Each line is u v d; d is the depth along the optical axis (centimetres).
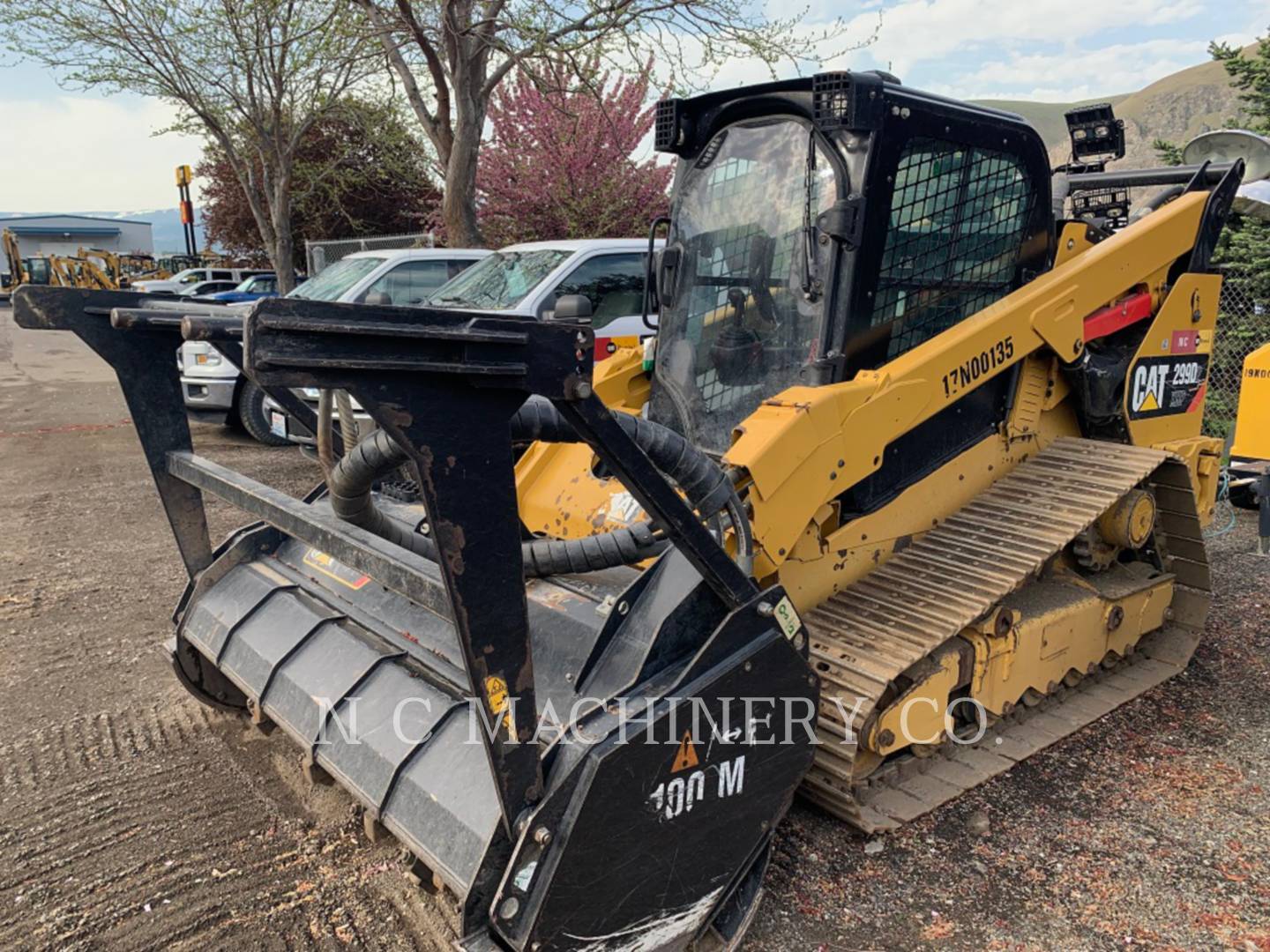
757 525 276
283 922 271
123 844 305
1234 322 823
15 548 620
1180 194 438
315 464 861
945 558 335
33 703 402
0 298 3678
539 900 206
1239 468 689
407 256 803
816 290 315
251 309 153
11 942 262
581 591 296
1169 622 454
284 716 294
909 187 318
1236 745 373
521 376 182
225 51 1272
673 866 229
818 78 301
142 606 516
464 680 262
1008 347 347
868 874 293
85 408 1235
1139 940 266
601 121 1279
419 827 234
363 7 1059
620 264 725
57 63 1202
